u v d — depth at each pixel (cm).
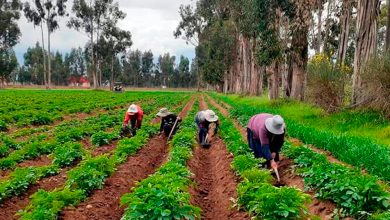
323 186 746
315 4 2931
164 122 1598
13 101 3312
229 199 816
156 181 736
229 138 1352
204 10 5722
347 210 650
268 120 880
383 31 3869
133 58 13962
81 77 15012
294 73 2772
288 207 598
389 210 612
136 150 1310
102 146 1452
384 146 1099
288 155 1023
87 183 866
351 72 2259
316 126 1681
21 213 713
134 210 610
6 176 1036
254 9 2800
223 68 6756
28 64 12975
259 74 4562
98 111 3002
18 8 7188
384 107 1535
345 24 2867
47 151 1294
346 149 1063
